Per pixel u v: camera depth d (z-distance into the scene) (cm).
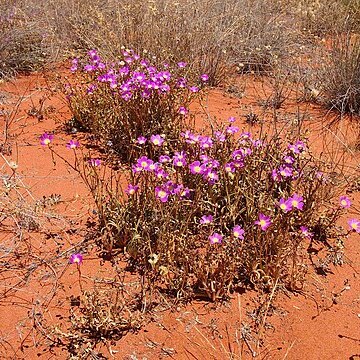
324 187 112
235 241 92
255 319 83
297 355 77
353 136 142
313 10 237
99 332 78
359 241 102
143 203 95
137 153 120
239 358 76
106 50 173
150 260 83
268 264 88
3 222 100
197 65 174
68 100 143
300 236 98
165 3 195
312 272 93
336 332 81
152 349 76
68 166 120
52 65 183
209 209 99
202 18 192
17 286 86
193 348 77
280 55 196
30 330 78
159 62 165
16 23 189
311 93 163
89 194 110
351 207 111
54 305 83
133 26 181
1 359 73
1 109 147
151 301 84
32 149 127
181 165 99
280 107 161
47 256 92
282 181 105
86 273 89
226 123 146
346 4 238
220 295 86
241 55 191
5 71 173
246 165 104
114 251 94
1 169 116
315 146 135
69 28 197
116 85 127
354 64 160
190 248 93
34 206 104
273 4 231
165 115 128
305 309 85
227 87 175
